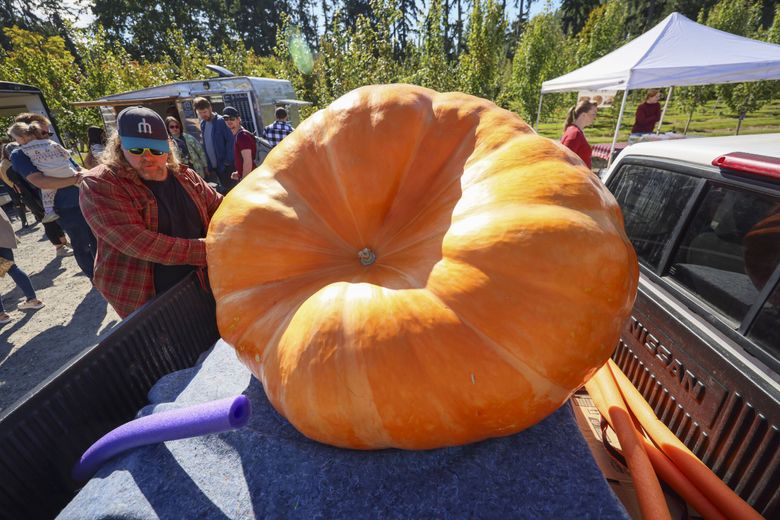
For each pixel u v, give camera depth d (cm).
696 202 185
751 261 152
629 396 183
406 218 155
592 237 121
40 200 663
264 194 165
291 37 2592
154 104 1201
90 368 169
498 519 110
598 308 120
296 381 121
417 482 122
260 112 1173
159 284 247
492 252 120
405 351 115
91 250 499
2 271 495
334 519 115
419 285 128
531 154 140
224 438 144
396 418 116
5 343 459
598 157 1040
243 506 121
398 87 172
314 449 138
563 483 118
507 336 115
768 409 130
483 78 1384
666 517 121
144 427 123
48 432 149
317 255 155
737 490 143
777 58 678
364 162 156
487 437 129
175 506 123
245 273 155
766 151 164
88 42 1712
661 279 198
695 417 163
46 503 147
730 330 153
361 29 1514
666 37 762
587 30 2295
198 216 262
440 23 1393
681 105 1967
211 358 203
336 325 120
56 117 1459
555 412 148
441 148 158
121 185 218
